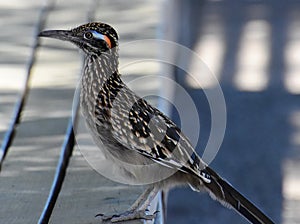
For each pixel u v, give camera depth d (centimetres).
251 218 834
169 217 1447
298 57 2030
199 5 2348
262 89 1870
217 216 1438
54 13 1320
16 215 810
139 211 816
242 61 2003
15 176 883
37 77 1119
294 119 1759
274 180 1545
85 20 1286
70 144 959
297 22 2247
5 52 1185
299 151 1641
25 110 1036
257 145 1662
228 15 2294
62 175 888
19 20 1293
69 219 801
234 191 843
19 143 958
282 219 1427
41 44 1209
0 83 1098
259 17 2284
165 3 1313
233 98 1838
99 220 805
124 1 1317
